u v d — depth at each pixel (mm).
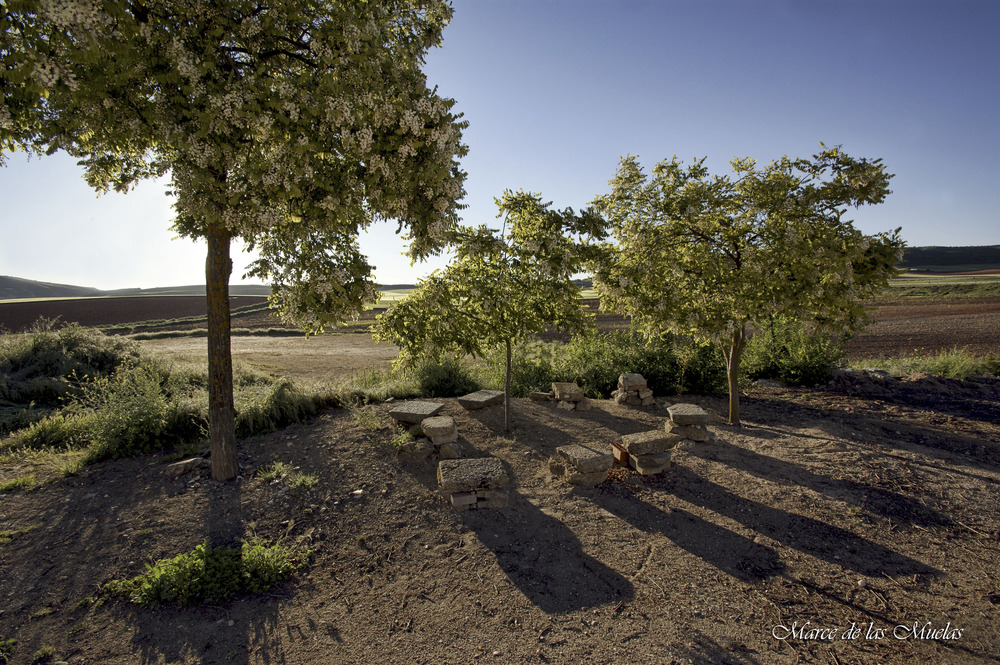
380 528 5012
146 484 5812
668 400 9906
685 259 7266
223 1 3994
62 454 6855
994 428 7961
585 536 4871
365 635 3641
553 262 6426
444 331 6844
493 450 6957
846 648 3463
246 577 4176
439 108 4562
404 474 6086
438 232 4832
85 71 3602
